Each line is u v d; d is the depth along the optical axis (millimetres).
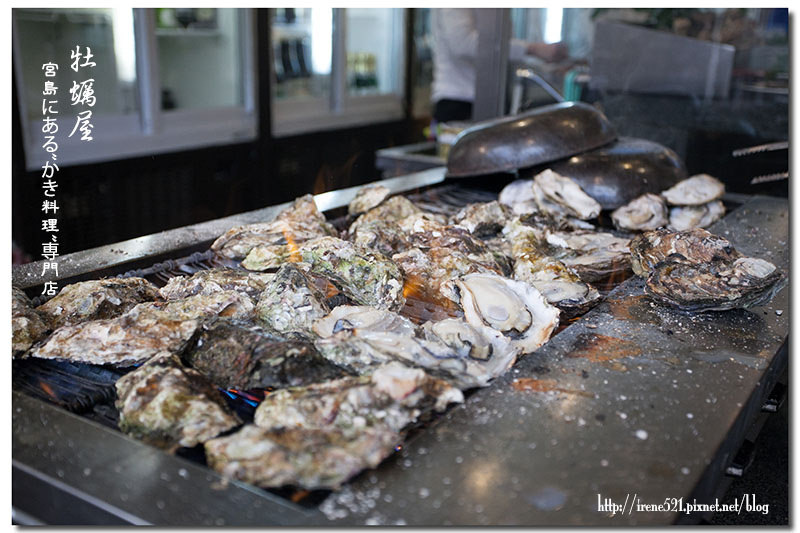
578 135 2186
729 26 2816
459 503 788
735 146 2926
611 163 2131
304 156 5223
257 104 4723
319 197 2205
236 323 1219
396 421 945
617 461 871
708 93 2926
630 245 1606
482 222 1889
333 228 1905
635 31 2998
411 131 6230
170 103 4344
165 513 771
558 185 2045
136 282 1447
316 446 879
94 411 1099
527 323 1304
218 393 1076
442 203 2338
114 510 777
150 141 4141
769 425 2111
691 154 3031
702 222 2068
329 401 964
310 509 782
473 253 1632
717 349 1212
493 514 771
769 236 1936
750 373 1123
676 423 964
